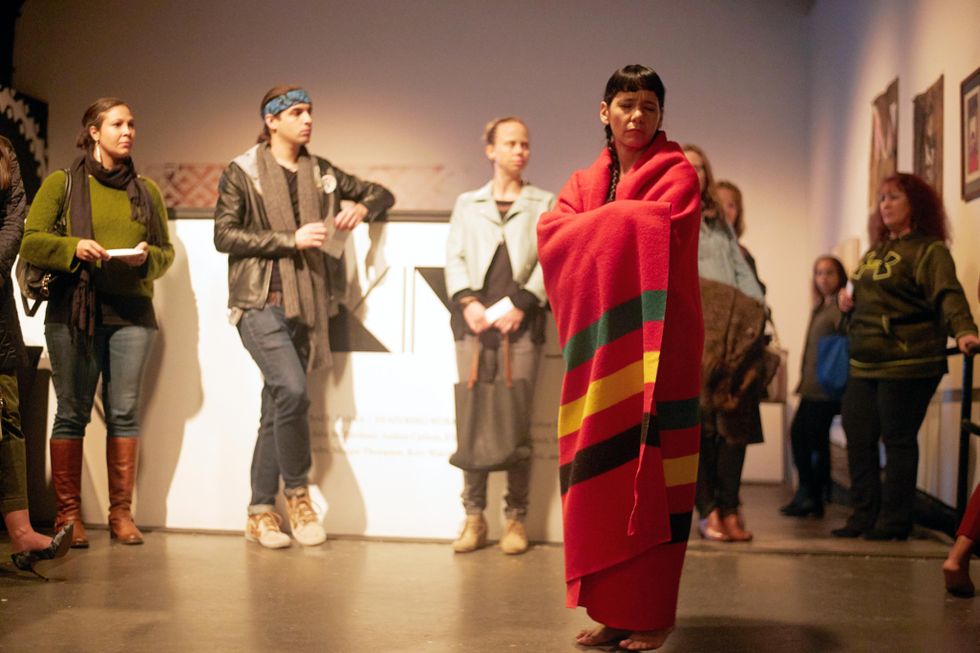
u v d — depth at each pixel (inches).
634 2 318.7
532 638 103.0
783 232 311.6
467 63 325.1
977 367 166.7
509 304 148.5
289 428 148.8
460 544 148.9
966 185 175.5
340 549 149.3
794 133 313.1
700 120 314.8
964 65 178.2
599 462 96.7
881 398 168.2
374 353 159.9
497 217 152.3
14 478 125.6
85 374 147.3
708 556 151.2
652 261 94.8
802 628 109.5
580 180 104.5
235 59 329.4
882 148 232.8
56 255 140.2
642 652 98.5
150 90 330.3
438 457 158.9
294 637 101.8
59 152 329.7
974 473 166.9
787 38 314.3
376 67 327.6
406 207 325.7
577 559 96.8
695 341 98.4
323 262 153.2
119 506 152.4
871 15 243.4
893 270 165.8
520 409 148.7
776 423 281.1
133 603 114.6
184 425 161.9
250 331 148.3
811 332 215.2
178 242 162.2
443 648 99.0
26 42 330.6
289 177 152.6
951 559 125.3
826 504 229.0
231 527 161.2
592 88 320.5
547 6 322.7
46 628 103.6
